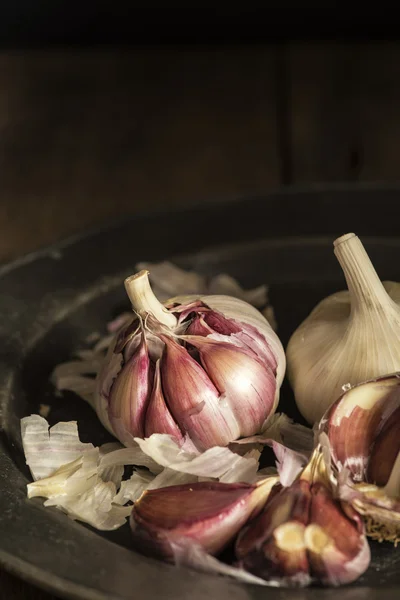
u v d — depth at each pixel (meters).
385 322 0.36
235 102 0.68
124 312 0.45
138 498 0.34
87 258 0.46
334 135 0.63
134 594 0.30
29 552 0.32
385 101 0.66
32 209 0.58
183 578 0.31
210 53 0.75
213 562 0.31
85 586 0.31
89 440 0.38
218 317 0.36
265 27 0.77
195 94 0.70
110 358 0.37
